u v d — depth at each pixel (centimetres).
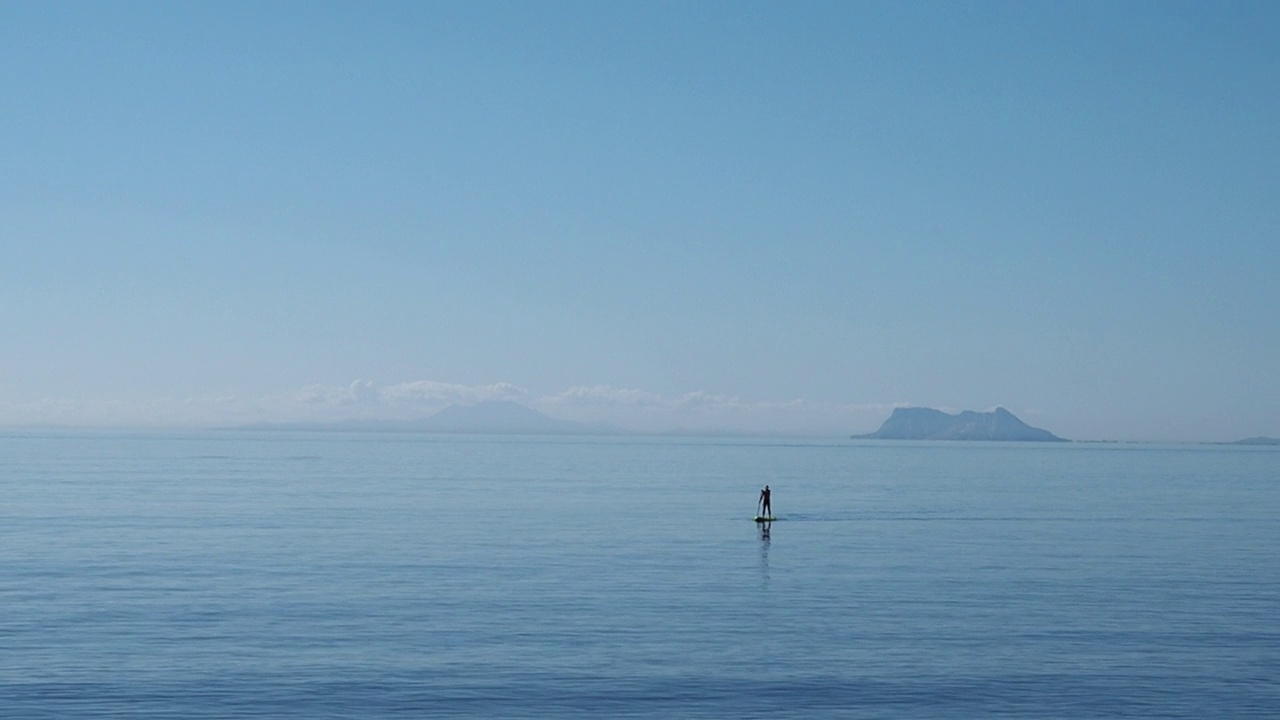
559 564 4809
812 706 2550
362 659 2931
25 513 7456
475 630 3312
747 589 4125
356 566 4712
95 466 16100
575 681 2733
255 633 3247
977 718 2475
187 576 4378
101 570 4544
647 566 4766
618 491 10712
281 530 6322
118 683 2675
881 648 3109
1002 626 3431
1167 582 4359
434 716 2447
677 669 2856
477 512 7806
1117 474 17562
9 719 2391
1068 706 2564
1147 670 2878
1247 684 2747
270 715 2438
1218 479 15600
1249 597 3994
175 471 14588
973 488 12231
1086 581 4378
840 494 10712
